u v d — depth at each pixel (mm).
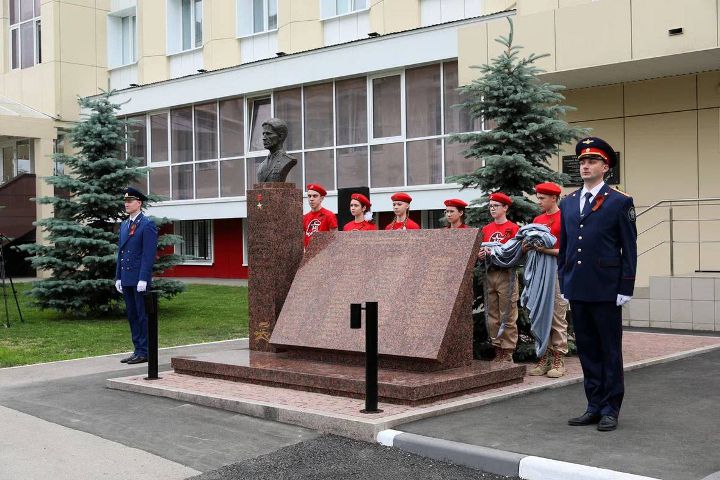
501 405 7391
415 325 8023
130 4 28078
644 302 13250
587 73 14555
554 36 14484
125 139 16391
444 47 17719
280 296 9594
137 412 7812
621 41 13742
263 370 8391
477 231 8344
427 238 8609
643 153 15211
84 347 12414
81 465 6191
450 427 6578
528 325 9836
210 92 23172
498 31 15234
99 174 16297
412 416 6809
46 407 8156
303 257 9531
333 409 7113
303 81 20672
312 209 11602
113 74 28734
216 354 9477
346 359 8594
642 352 10258
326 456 6207
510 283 8953
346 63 19641
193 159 24172
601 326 6469
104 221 16219
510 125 10086
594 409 6590
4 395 8773
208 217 23609
